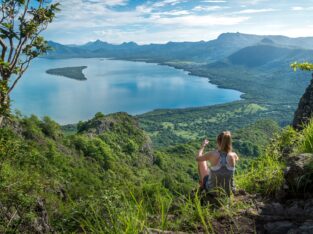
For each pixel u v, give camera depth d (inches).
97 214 102.9
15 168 178.9
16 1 167.0
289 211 106.0
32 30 167.2
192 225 104.5
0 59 157.8
